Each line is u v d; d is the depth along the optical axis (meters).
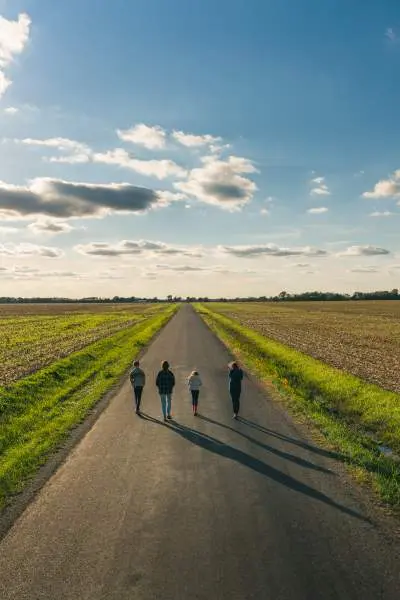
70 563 6.36
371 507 8.05
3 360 27.14
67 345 34.81
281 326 57.47
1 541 6.97
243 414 14.83
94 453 11.05
